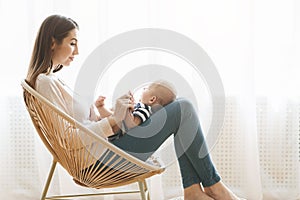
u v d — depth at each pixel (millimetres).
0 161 2965
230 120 2963
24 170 2982
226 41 2922
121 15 2930
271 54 2949
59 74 2889
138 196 2975
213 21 2916
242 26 2875
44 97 1941
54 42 2098
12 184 2980
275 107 2973
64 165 2018
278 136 2977
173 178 2969
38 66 2057
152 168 1898
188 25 2908
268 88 2965
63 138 1907
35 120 2043
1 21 2887
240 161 2969
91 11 2910
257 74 2969
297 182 2988
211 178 2199
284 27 2934
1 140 2957
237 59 2918
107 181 1982
